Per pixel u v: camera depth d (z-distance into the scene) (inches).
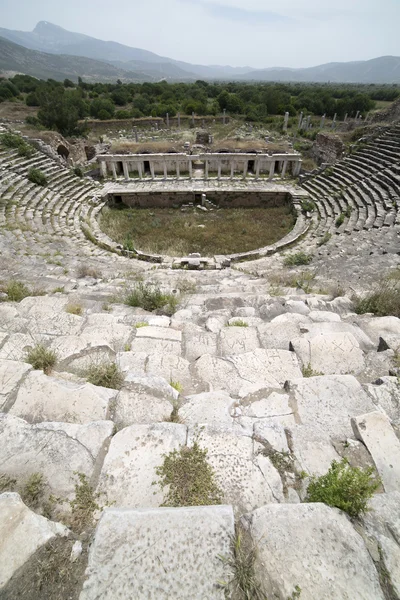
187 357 199.5
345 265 468.4
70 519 92.7
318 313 253.1
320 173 1101.7
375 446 117.0
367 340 211.2
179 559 75.5
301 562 75.7
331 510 86.3
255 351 189.3
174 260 652.7
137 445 112.4
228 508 84.7
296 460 109.2
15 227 663.8
